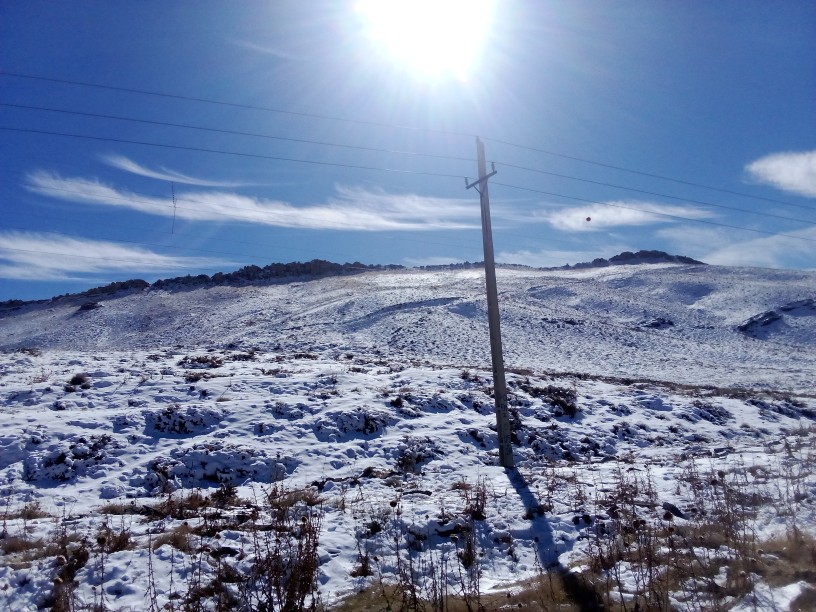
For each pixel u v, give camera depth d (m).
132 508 10.11
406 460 14.16
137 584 6.66
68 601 6.13
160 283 87.38
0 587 6.36
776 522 8.47
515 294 65.25
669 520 8.41
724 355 46.47
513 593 6.82
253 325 55.66
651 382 30.36
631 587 6.72
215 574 6.93
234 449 13.70
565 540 8.51
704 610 5.96
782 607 5.93
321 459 13.98
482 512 9.39
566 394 21.61
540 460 15.55
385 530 8.52
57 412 15.34
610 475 12.46
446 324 49.00
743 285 72.75
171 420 15.24
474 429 16.67
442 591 6.80
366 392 19.20
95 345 57.25
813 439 15.66
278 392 18.52
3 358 24.12
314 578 7.01
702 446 17.84
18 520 9.20
